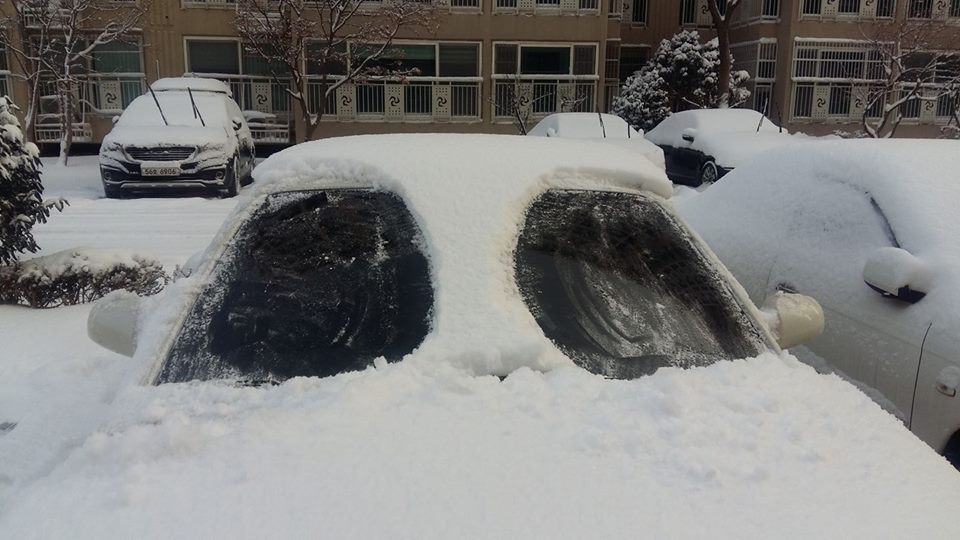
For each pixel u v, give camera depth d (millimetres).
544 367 2289
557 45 22328
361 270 2592
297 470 1775
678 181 15430
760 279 4621
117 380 4410
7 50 19203
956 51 22797
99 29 19984
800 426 2043
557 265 2650
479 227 2613
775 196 4879
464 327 2332
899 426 2135
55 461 3320
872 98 21766
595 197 2914
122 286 6586
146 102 14344
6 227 6617
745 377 2297
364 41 19031
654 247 2832
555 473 1792
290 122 21844
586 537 1593
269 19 17484
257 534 1571
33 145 6836
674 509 1686
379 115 21938
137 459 1826
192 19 20984
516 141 3211
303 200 2812
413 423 1982
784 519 1669
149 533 1576
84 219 10930
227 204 12477
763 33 25172
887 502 1755
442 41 21922
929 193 4012
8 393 4367
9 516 1696
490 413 2041
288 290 2559
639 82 23531
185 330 2453
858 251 4074
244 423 1976
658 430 1984
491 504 1677
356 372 2217
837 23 24359
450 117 22219
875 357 3691
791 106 24641
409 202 2709
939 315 3447
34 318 5992
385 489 1715
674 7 28078
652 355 2449
